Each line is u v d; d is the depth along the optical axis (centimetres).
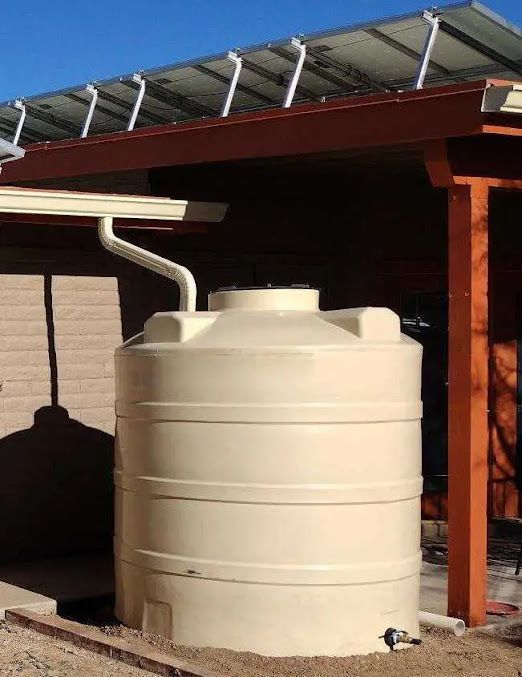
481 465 598
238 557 537
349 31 757
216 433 542
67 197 714
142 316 811
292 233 894
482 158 603
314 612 533
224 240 853
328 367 537
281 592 533
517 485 944
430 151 593
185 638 549
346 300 921
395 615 553
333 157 729
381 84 858
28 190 700
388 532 549
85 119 1061
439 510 924
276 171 833
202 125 734
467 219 600
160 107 994
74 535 779
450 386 605
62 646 559
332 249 919
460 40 750
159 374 558
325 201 913
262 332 549
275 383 535
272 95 915
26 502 755
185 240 830
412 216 923
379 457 547
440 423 930
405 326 930
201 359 545
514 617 627
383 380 548
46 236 768
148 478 563
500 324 938
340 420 537
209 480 543
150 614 564
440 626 588
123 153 806
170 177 830
